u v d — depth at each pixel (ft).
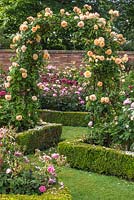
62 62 48.01
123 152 20.68
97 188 18.89
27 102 25.82
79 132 30.89
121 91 23.34
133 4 59.36
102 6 57.21
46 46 49.39
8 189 14.99
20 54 25.68
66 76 38.47
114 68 23.57
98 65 23.38
